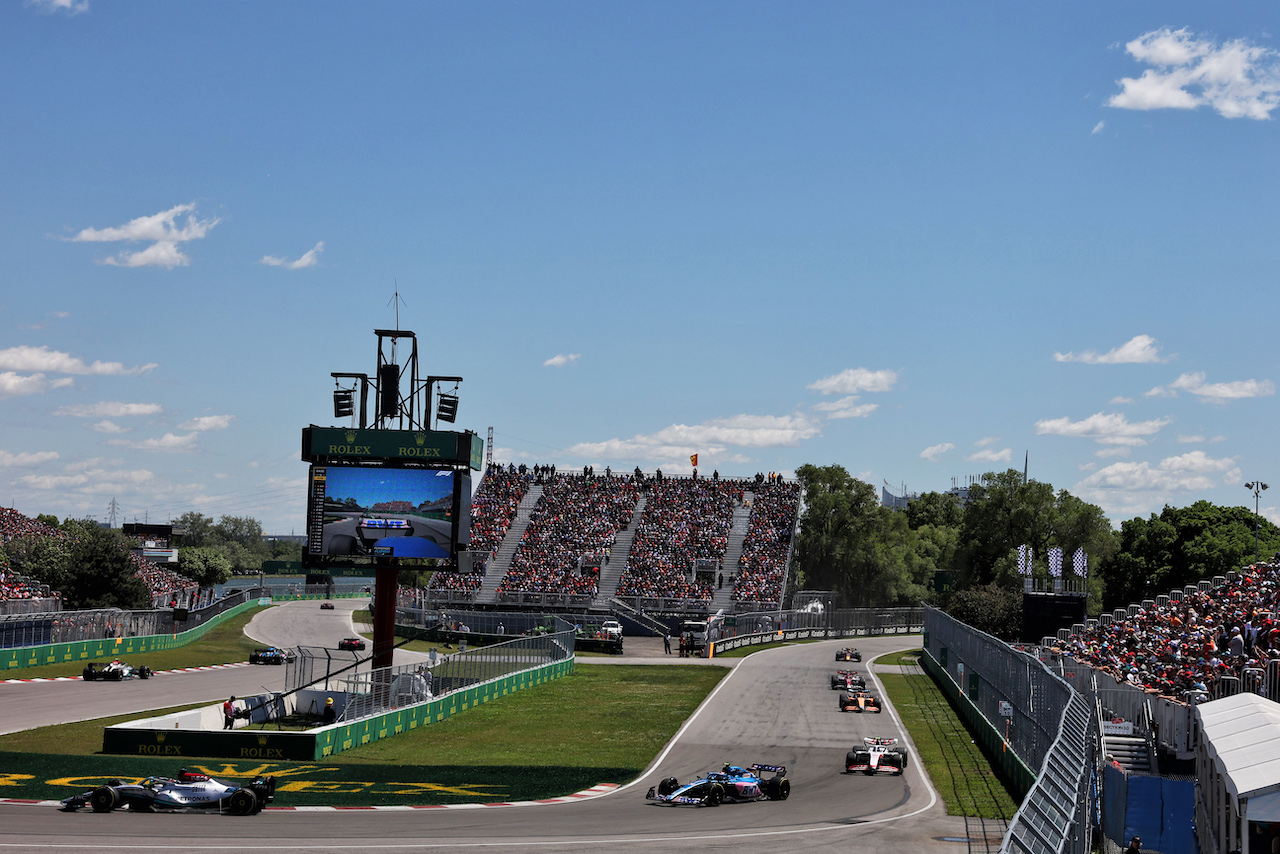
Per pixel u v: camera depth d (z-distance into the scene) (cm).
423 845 2552
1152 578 9556
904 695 6238
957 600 9400
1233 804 2389
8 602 7088
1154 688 4416
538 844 2605
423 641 9500
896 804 3312
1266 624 4250
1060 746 2405
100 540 8881
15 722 4688
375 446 5359
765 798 3378
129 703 5412
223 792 2930
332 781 3519
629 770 3922
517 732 4788
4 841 2386
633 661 8069
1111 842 2992
